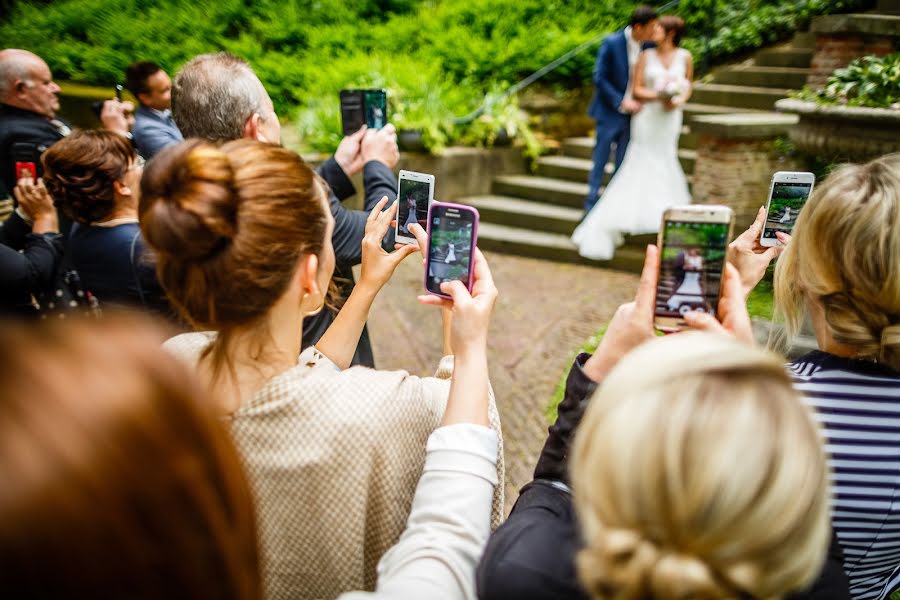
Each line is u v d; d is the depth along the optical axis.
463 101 7.31
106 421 0.43
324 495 0.97
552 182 6.89
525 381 3.96
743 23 8.06
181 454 0.47
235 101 1.83
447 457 0.98
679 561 0.62
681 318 1.10
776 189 1.61
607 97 5.62
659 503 0.63
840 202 1.09
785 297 1.28
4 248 2.24
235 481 0.53
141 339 0.49
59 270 2.43
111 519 0.42
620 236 5.76
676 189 5.52
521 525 0.90
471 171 6.83
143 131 3.75
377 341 4.50
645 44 5.32
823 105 4.24
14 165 3.18
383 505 1.02
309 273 1.05
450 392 1.05
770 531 0.62
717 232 1.07
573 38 7.75
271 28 8.71
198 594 0.48
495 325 4.68
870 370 1.12
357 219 1.91
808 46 7.27
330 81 7.11
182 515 0.47
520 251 6.14
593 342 4.39
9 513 0.40
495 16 8.55
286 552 1.00
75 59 8.23
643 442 0.65
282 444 0.97
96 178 1.79
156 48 8.23
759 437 0.63
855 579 1.19
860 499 1.10
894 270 1.04
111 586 0.43
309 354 1.27
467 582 0.90
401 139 6.52
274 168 1.00
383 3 9.49
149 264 1.67
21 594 0.41
